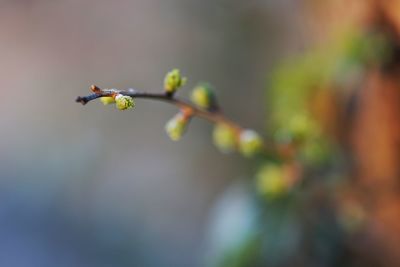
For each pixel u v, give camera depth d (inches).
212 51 22.3
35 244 26.5
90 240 26.1
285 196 12.3
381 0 12.0
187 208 24.8
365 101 12.6
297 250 12.5
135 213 26.0
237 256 12.5
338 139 13.0
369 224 12.7
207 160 23.9
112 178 26.8
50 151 28.8
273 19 19.6
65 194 27.4
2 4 33.6
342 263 12.7
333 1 13.0
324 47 13.3
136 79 26.5
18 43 32.5
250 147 10.8
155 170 25.8
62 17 31.4
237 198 13.0
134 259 25.0
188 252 24.2
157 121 26.2
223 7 21.9
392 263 12.6
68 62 30.1
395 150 12.4
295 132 11.9
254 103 20.6
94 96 8.2
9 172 28.9
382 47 12.1
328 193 12.4
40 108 30.5
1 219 27.4
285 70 13.8
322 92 13.1
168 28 25.4
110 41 28.5
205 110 10.6
